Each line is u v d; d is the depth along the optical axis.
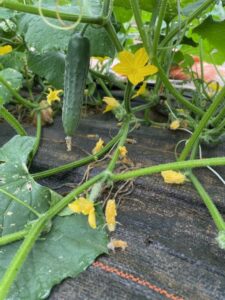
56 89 0.40
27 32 0.30
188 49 0.46
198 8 0.30
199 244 0.24
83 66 0.29
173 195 0.28
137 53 0.27
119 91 0.50
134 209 0.27
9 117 0.31
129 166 0.32
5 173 0.26
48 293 0.20
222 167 0.32
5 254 0.22
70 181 0.31
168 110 0.40
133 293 0.21
